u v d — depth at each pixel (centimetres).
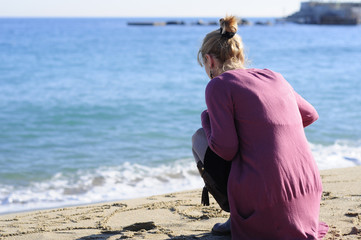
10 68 2566
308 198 248
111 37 6806
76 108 1333
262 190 240
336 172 526
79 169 743
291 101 258
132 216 375
